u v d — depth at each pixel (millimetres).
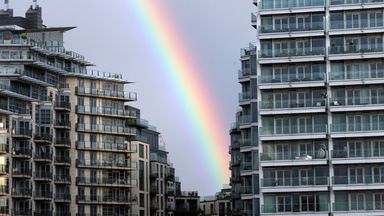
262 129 158750
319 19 160875
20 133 192875
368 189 153750
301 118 158375
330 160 155500
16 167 191625
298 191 155375
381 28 158750
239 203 191125
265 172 157500
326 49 159250
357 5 159500
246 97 180000
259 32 162125
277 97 159625
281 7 162125
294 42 161125
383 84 156750
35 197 196750
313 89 159000
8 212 187250
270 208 156250
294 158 156875
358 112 156750
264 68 160750
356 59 158125
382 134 154750
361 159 154500
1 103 189500
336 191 154875
